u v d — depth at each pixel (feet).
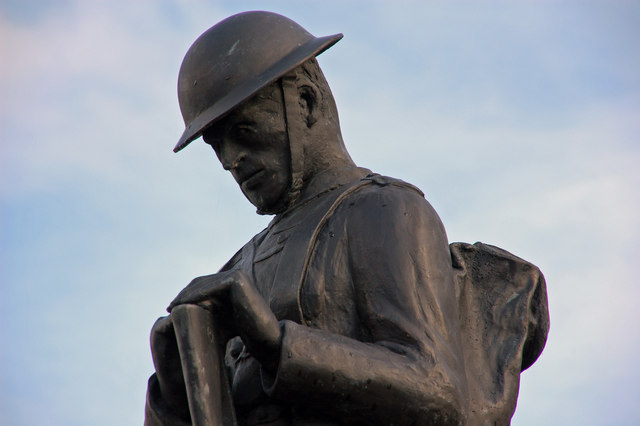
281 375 27.81
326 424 28.94
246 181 32.01
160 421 30.66
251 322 27.99
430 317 29.35
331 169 32.42
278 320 29.99
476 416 30.63
